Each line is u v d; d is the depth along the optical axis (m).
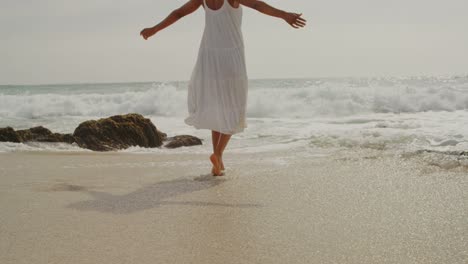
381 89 14.51
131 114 7.76
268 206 3.17
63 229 2.70
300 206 3.15
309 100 14.28
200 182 3.99
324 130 8.05
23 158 5.61
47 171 4.66
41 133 7.55
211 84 4.18
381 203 3.17
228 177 4.17
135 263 2.18
